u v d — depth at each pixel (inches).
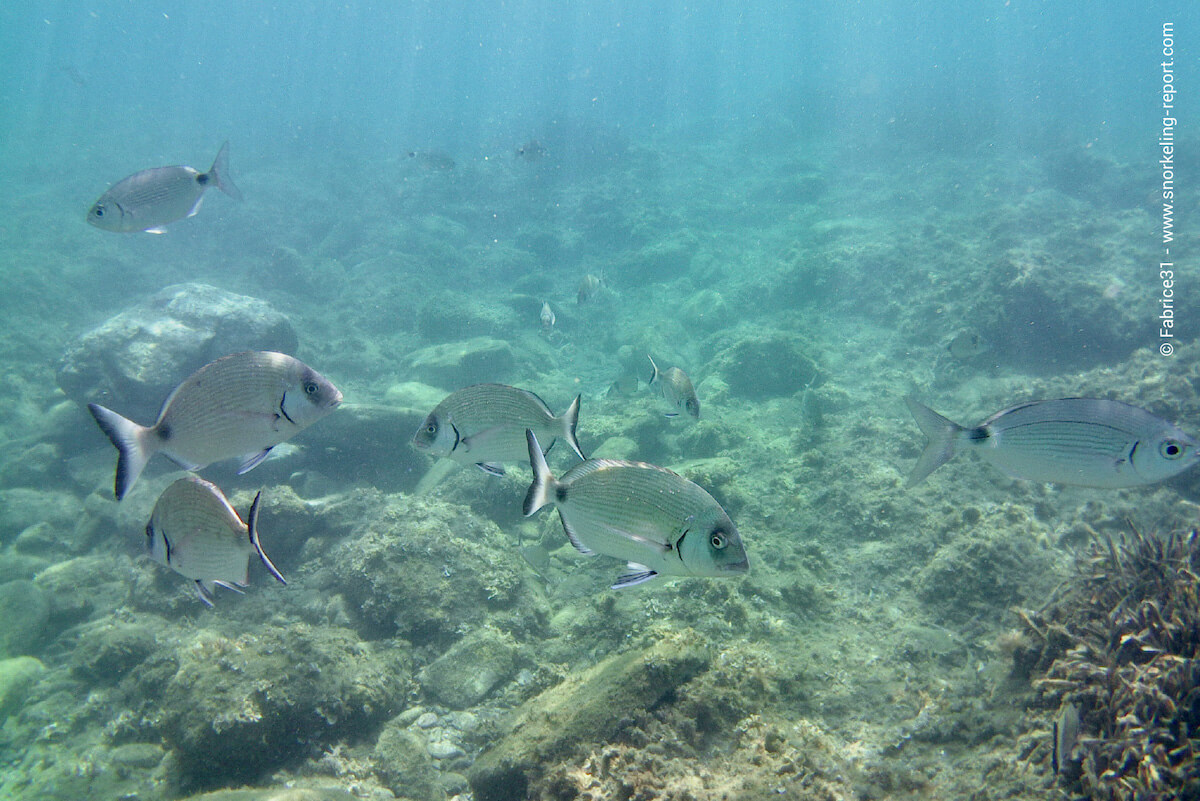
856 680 39.1
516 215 224.2
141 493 65.9
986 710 34.8
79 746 42.2
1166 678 27.6
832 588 48.7
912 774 31.3
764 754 31.0
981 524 48.8
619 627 44.4
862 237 141.8
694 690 33.8
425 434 32.5
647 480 24.5
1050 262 94.9
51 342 117.6
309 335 132.3
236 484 68.3
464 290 168.1
